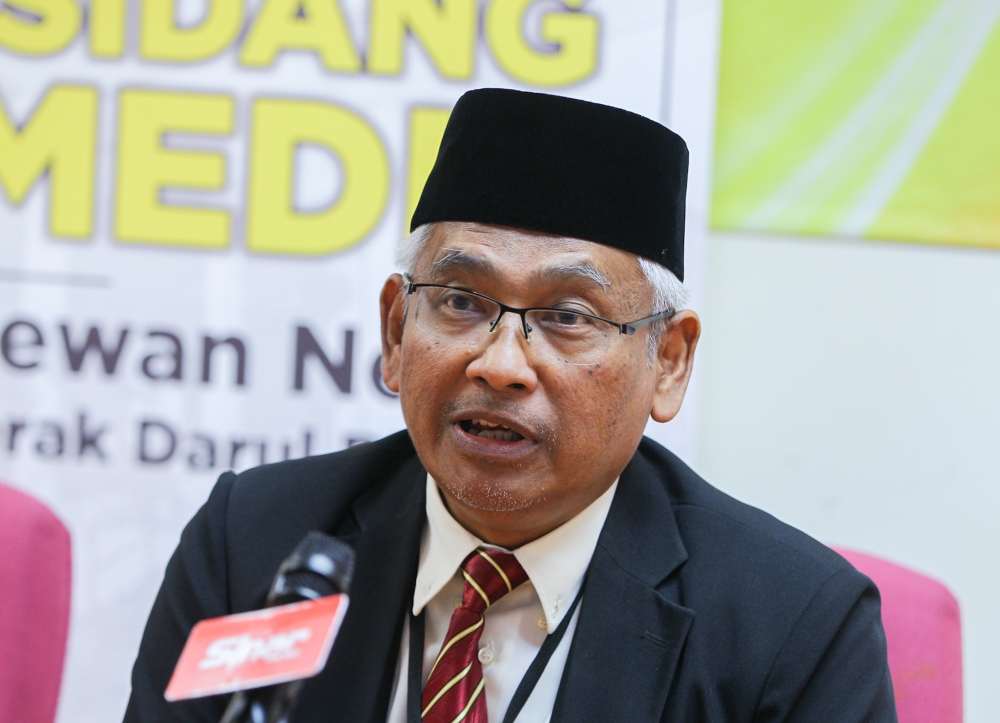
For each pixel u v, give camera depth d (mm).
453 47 4406
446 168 2402
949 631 2941
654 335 2438
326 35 4434
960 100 4418
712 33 4305
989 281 4445
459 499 2283
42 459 4441
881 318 4480
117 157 4449
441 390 2268
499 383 2178
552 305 2262
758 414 4512
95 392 4445
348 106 4438
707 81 4309
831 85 4453
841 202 4477
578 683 2340
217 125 4449
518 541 2479
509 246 2250
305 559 1763
